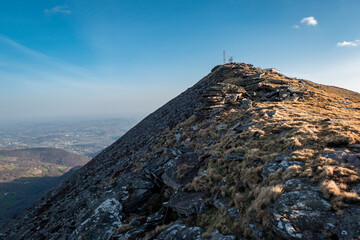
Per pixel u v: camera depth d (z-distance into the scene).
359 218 5.98
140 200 15.67
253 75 44.88
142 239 10.36
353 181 7.80
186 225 10.10
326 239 5.89
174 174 15.80
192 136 26.53
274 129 16.78
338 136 12.06
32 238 22.03
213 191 11.71
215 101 32.59
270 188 8.81
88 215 15.27
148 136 46.66
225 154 15.34
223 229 8.35
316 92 36.75
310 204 7.22
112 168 34.62
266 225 7.37
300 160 10.74
